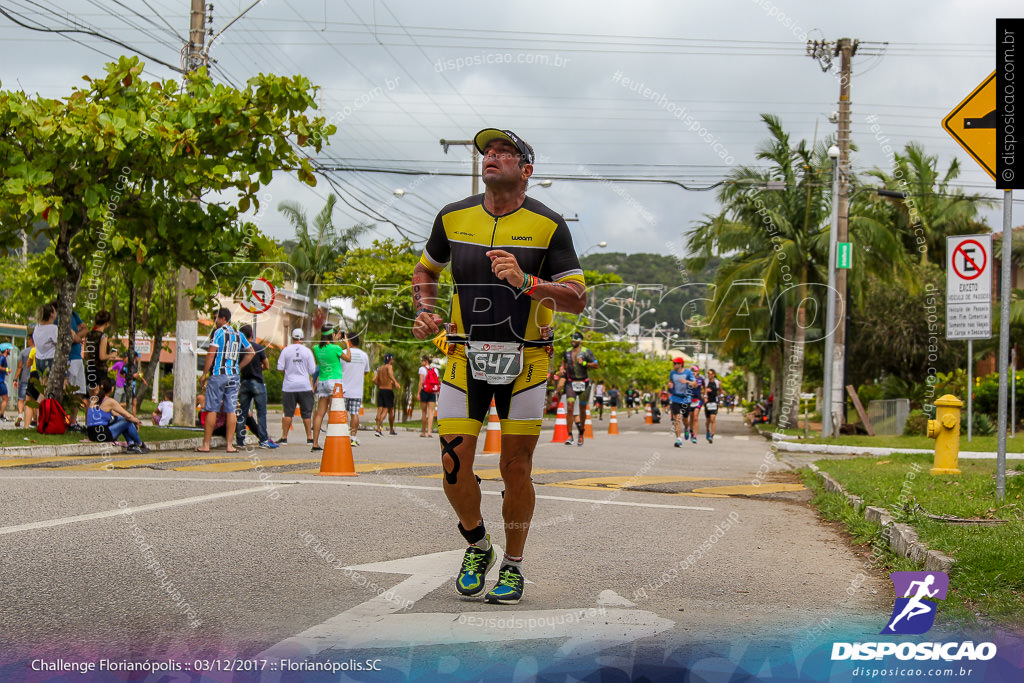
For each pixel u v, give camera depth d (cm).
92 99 1230
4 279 3228
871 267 3131
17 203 1197
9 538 561
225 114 1254
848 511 794
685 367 1956
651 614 447
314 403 1516
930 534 593
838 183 2375
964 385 2822
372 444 1594
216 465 1028
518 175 448
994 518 670
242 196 1339
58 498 714
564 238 453
